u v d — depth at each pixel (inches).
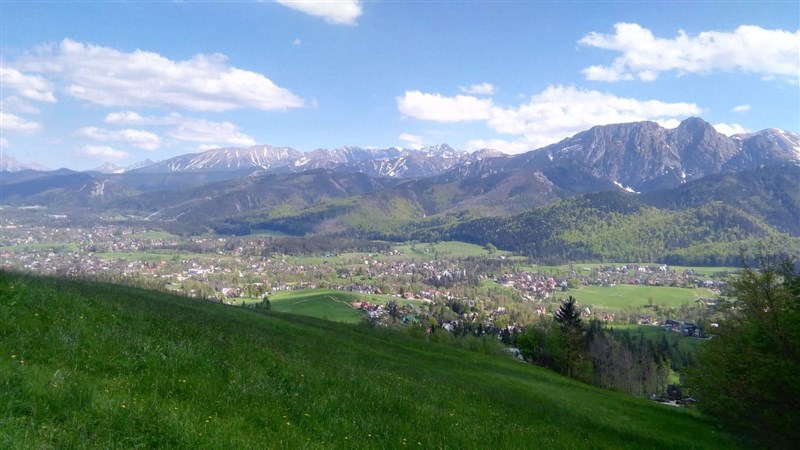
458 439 615.8
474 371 1774.1
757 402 1037.8
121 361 500.4
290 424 487.8
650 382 4015.8
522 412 1017.5
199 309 1595.7
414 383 997.8
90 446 316.2
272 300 6560.0
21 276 970.1
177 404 436.1
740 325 1190.9
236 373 578.6
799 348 933.2
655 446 1021.8
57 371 412.8
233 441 388.5
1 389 354.6
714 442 1273.4
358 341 1881.2
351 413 587.2
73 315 613.6
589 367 3297.2
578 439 863.1
